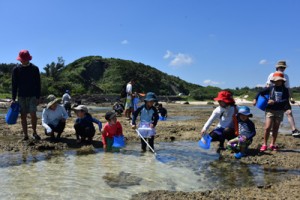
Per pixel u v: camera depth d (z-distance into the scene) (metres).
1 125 7.58
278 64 5.25
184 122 9.30
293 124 5.93
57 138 5.71
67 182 3.39
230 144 4.80
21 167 3.93
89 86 50.22
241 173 3.88
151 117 5.12
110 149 5.08
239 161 4.47
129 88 9.32
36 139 5.55
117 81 54.16
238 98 41.97
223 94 4.97
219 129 5.07
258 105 5.00
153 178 3.61
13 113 5.38
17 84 5.43
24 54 5.34
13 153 4.70
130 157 4.57
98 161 4.30
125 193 3.11
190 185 3.41
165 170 3.94
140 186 3.33
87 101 30.59
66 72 53.78
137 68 59.91
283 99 4.89
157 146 5.47
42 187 3.21
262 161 4.43
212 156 4.74
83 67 56.16
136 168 3.99
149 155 4.74
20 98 5.43
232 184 3.46
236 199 2.99
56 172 3.73
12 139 5.70
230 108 4.99
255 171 3.98
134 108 9.44
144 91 53.88
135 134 6.42
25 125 5.50
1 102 21.25
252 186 3.38
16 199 2.90
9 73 48.00
